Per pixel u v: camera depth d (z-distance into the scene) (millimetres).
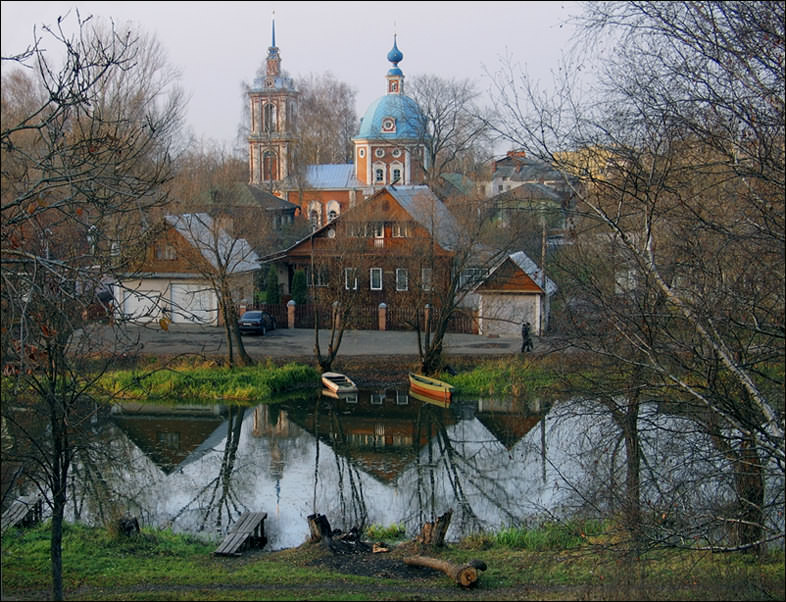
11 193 13164
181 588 14219
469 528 20531
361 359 42250
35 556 15953
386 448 29672
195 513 21828
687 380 14102
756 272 11781
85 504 20812
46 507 20000
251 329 48750
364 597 13344
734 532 13289
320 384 40094
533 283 47469
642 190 12945
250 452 28938
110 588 14133
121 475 23797
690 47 12102
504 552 17406
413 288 42062
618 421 14406
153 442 29938
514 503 22422
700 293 12250
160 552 17391
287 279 58781
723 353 11891
